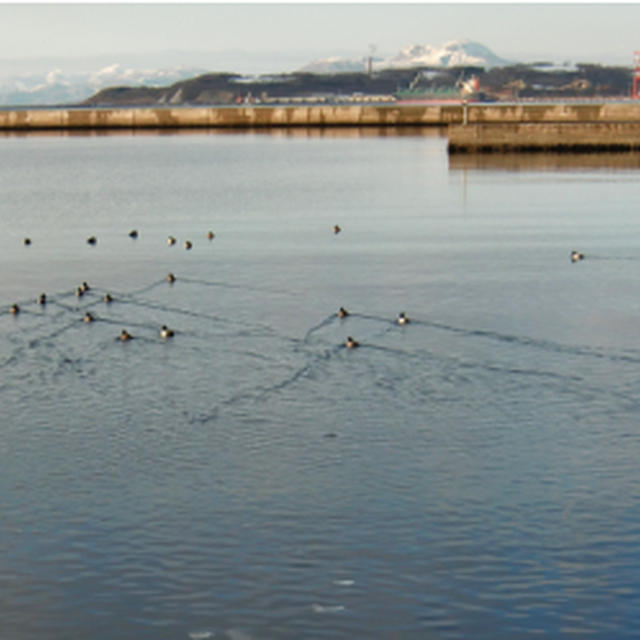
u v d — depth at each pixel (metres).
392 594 24.16
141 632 22.88
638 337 45.94
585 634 22.61
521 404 37.00
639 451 32.44
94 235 82.38
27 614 23.55
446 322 49.09
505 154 152.62
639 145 148.25
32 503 29.03
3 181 137.62
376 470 31.16
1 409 36.97
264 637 22.64
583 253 67.88
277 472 31.11
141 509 28.59
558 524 27.41
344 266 64.56
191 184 128.75
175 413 36.44
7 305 53.62
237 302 54.09
